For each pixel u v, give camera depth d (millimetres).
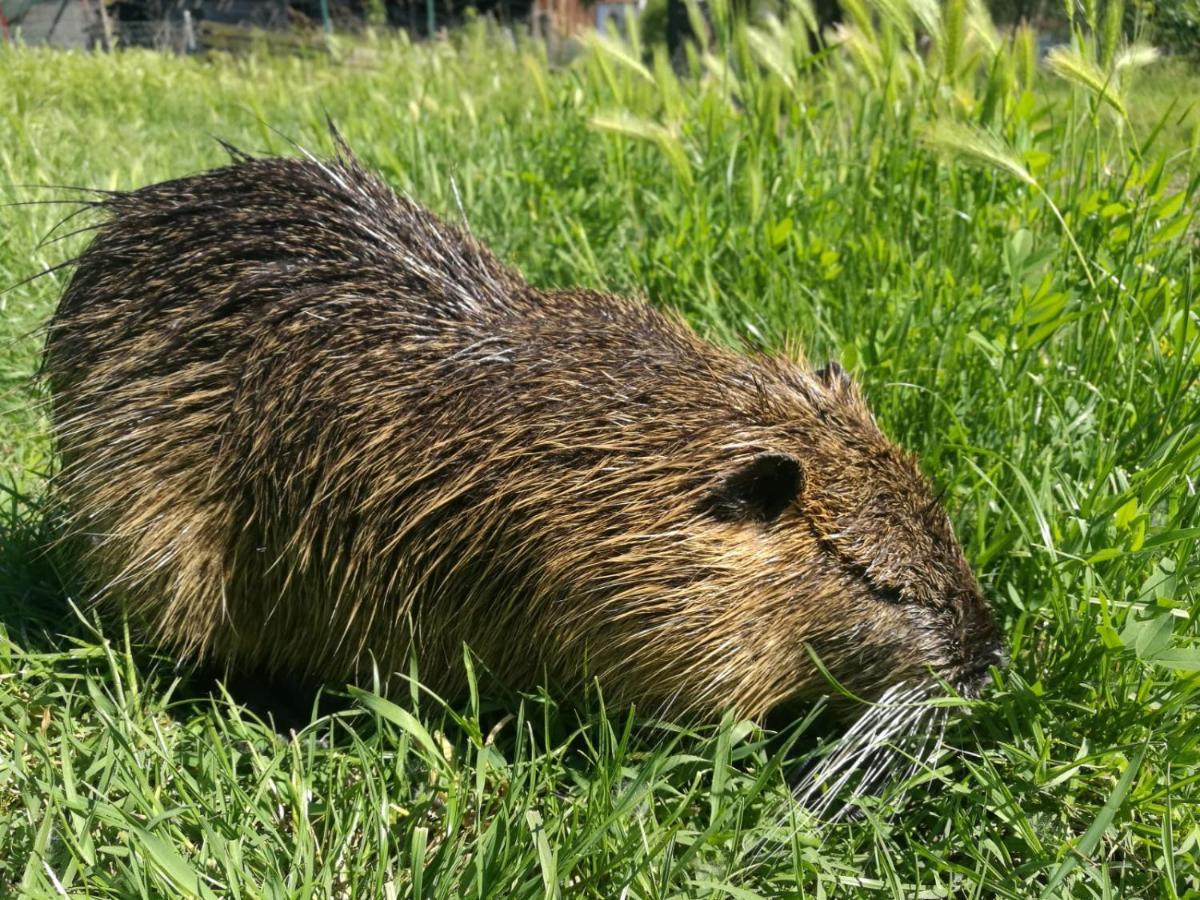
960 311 620
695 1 961
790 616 439
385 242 481
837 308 688
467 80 1430
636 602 428
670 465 431
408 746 427
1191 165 649
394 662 471
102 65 1959
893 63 799
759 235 754
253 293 462
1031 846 383
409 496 441
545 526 429
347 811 386
